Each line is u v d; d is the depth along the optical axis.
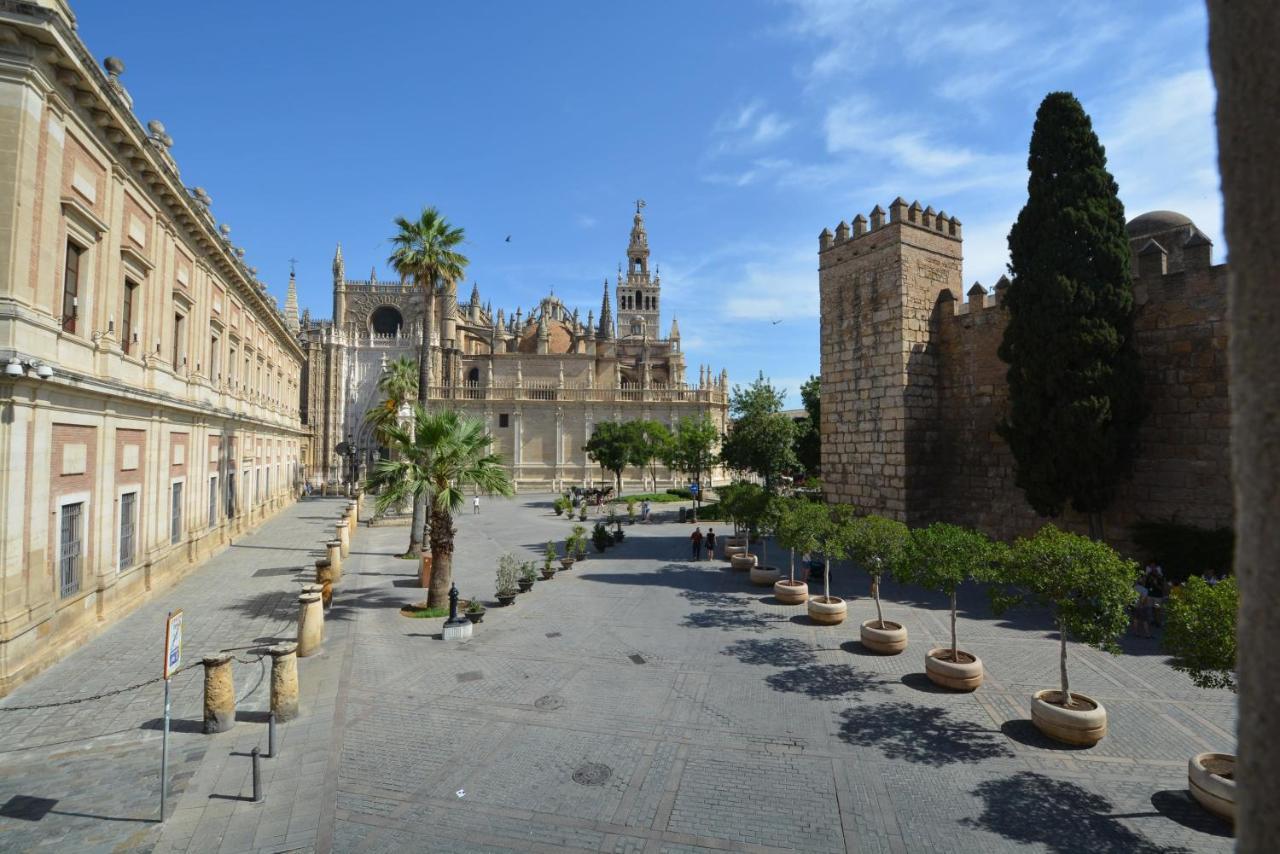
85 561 16.66
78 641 15.66
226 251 29.59
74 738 11.06
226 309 31.70
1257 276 1.99
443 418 20.02
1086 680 14.38
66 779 9.76
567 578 26.03
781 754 10.95
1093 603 11.30
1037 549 11.67
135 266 20.12
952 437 29.22
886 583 24.55
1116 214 22.91
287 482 56.41
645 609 20.80
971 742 11.40
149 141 19.53
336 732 11.51
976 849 8.39
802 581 23.81
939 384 29.77
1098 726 11.18
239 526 35.38
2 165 13.62
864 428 30.42
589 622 19.16
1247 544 1.99
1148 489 22.41
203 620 18.31
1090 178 22.80
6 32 13.60
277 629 17.48
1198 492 21.22
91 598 16.89
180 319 24.95
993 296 28.36
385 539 36.44
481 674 14.60
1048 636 17.70
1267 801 1.83
